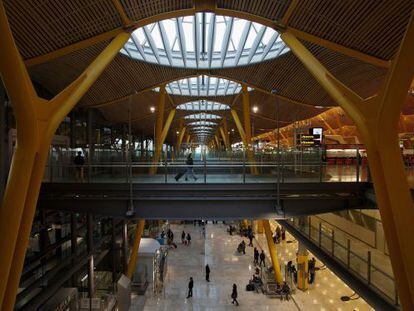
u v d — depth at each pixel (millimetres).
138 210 13320
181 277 25844
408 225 7746
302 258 22438
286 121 40688
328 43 14969
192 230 44250
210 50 23109
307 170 16750
